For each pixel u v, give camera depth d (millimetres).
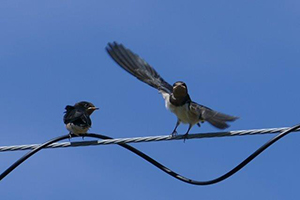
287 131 12570
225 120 12336
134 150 13750
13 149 13961
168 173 13562
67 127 14250
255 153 12711
